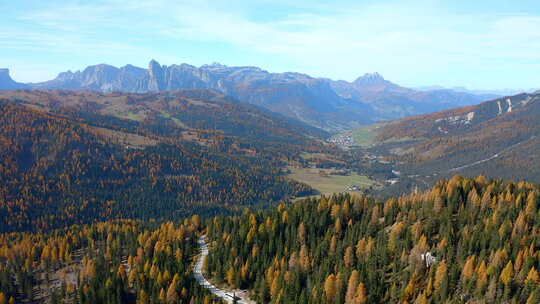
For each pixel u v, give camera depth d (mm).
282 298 137250
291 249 167125
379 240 156625
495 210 153750
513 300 112188
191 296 146875
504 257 126500
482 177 187375
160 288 150000
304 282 148125
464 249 136000
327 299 133000
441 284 122875
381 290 132125
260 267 159500
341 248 157000
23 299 164000
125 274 164250
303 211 195375
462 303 115438
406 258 141375
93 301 148750
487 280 120375
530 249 127750
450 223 149375
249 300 147750
